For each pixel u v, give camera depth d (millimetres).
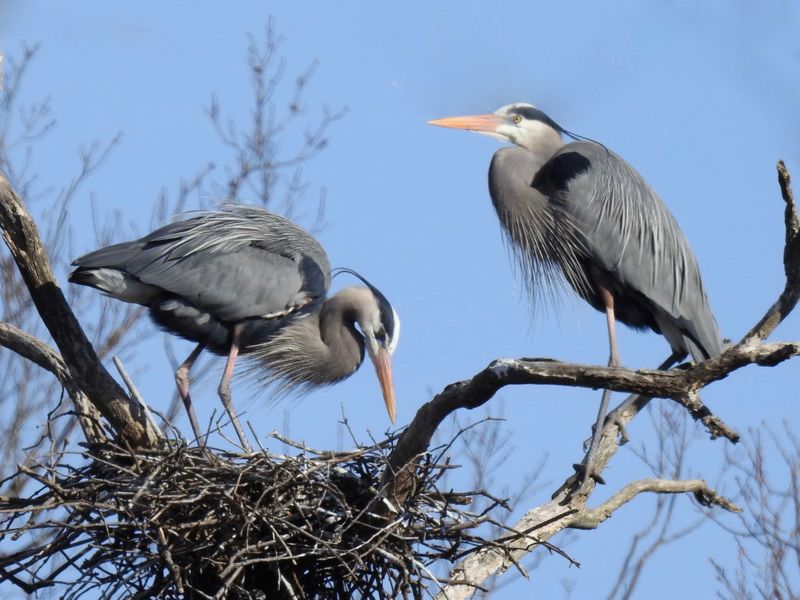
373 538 10047
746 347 8156
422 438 9711
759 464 13047
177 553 9969
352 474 10523
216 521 10047
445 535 10125
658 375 8391
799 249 8516
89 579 10188
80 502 9859
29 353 11359
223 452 10719
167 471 10062
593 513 11742
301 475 10141
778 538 12734
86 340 10477
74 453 10109
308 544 10281
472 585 10117
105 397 10562
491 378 8836
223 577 9516
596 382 8531
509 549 10156
